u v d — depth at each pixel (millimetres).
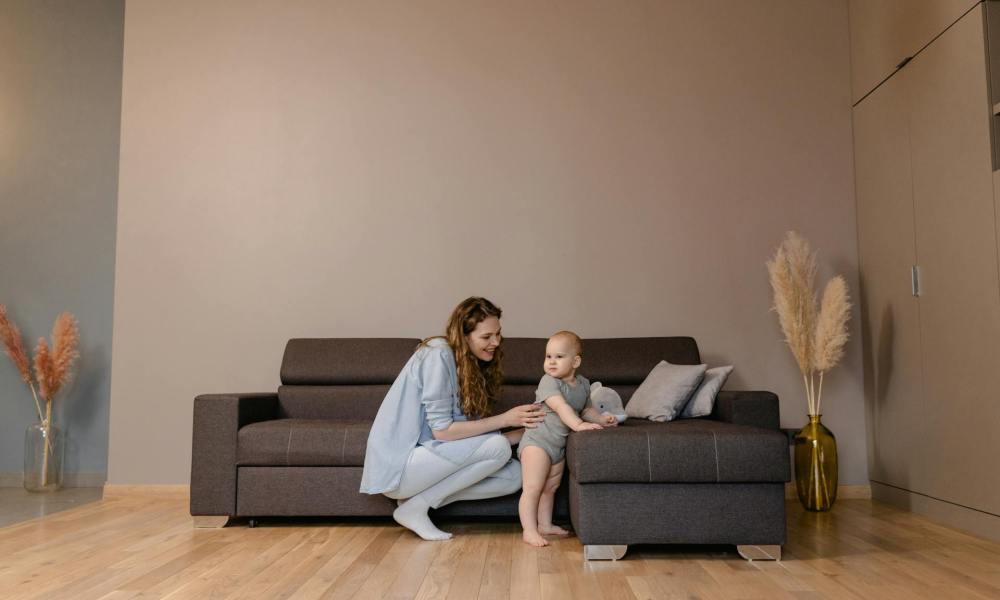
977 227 3119
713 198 4258
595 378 3760
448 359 3031
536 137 4320
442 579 2385
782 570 2490
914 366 3613
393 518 3381
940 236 3391
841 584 2318
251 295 4285
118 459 4203
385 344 3885
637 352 3803
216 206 4340
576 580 2367
